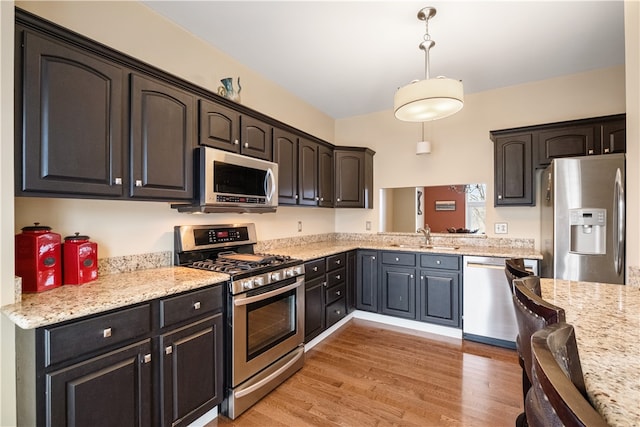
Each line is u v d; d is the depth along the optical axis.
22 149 1.27
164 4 2.04
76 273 1.60
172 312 1.59
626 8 1.59
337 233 4.33
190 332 1.68
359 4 2.01
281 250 3.13
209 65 2.50
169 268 2.09
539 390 0.45
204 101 2.06
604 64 2.84
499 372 2.39
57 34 1.37
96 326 1.29
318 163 3.41
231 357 1.89
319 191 3.41
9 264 1.27
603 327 0.89
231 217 2.73
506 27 2.24
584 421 0.31
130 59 1.64
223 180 2.13
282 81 3.19
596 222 2.37
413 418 1.86
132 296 1.41
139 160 1.68
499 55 2.65
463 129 3.55
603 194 2.35
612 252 2.32
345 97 3.63
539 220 3.17
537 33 2.32
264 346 2.13
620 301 1.17
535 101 3.19
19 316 1.14
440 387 2.19
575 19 2.15
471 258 2.97
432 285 3.16
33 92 1.30
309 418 1.87
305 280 2.68
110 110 1.56
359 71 2.97
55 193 1.37
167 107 1.83
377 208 4.08
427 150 3.55
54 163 1.35
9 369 1.23
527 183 2.96
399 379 2.30
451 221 3.75
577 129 2.76
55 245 1.53
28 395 1.18
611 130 2.63
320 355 2.70
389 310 3.40
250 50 2.60
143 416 1.45
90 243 1.67
